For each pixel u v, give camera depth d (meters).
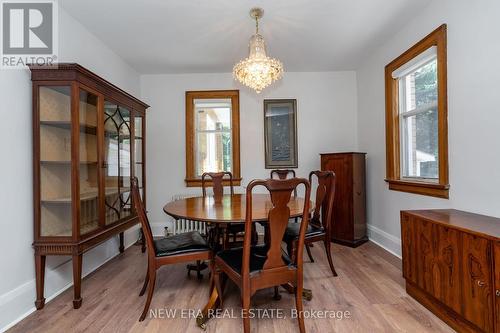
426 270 1.77
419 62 2.47
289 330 1.62
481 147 1.82
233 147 3.88
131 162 2.82
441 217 1.76
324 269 2.51
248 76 2.30
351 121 3.90
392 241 2.95
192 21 2.48
